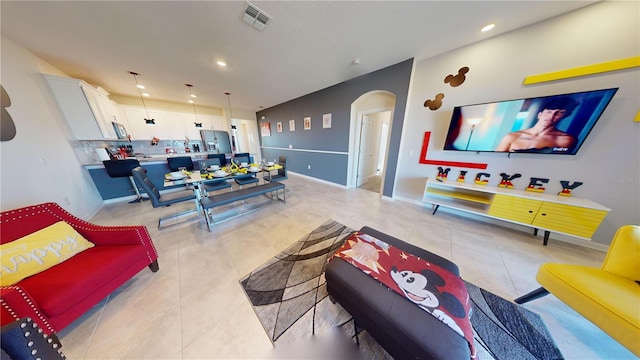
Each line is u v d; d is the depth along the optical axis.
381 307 0.96
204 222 2.58
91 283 1.17
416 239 2.15
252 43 2.21
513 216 2.16
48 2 1.50
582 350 1.07
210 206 2.29
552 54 1.90
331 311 1.32
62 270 1.19
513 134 2.17
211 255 1.88
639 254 1.10
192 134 5.33
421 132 2.92
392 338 0.93
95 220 2.65
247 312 1.29
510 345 1.10
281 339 1.14
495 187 2.39
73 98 2.81
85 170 3.00
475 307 1.33
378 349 1.10
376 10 1.71
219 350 1.08
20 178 1.84
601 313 0.95
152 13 1.69
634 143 1.71
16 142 1.86
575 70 1.80
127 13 1.68
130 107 4.34
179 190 4.00
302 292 1.46
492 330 1.18
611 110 1.75
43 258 1.20
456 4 1.64
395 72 2.86
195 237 2.21
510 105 2.12
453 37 2.16
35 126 2.16
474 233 2.27
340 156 4.09
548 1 1.62
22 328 0.74
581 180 1.96
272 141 6.16
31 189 1.94
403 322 0.88
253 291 1.46
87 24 1.81
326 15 1.77
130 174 3.24
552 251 1.93
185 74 3.10
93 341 1.10
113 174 3.08
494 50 2.18
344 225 2.47
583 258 1.82
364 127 4.05
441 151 2.78
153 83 3.51
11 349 0.71
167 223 2.56
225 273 1.64
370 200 3.38
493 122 2.25
